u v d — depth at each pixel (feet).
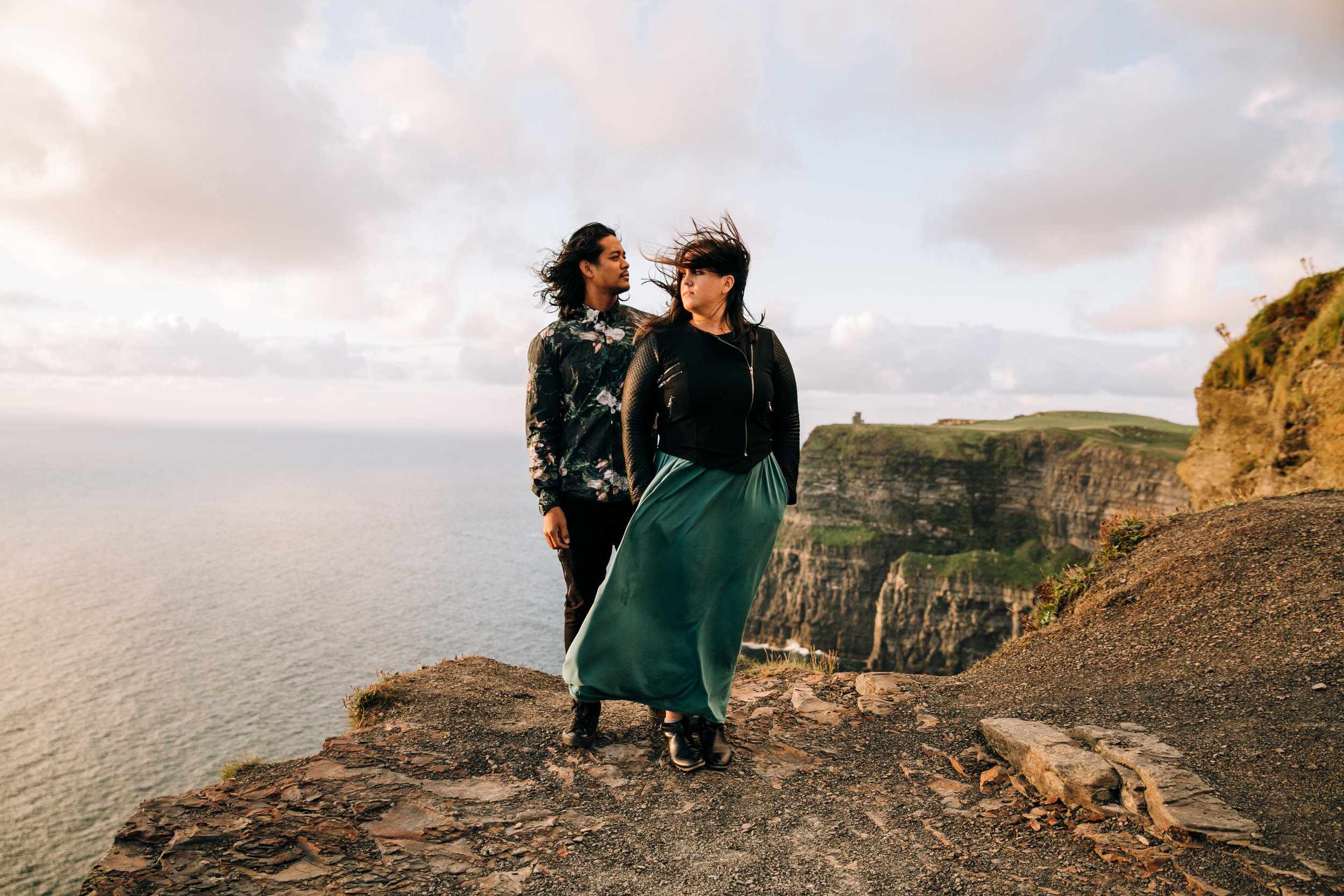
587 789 8.73
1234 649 13.00
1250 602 14.64
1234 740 9.39
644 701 9.03
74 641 209.05
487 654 201.36
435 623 234.99
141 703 156.87
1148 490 203.51
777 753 9.98
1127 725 10.22
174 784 117.50
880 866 7.08
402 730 10.52
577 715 10.05
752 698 12.38
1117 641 14.78
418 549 419.54
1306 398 36.35
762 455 8.98
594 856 7.21
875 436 247.09
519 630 229.66
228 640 211.82
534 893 6.49
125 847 6.58
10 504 603.67
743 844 7.52
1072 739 9.57
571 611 9.96
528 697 13.12
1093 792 8.17
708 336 8.56
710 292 8.48
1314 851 6.86
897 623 220.43
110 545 402.11
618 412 9.65
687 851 7.34
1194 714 10.52
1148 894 6.42
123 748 131.95
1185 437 229.25
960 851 7.36
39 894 86.22
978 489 233.14
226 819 7.31
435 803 8.17
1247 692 11.04
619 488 9.64
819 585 235.81
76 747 131.75
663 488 8.61
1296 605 13.88
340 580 313.94
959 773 9.34
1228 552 17.15
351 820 7.60
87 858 94.43
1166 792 7.86
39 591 277.85
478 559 385.70
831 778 9.20
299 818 7.50
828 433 254.88
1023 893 6.53
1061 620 17.81
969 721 11.03
